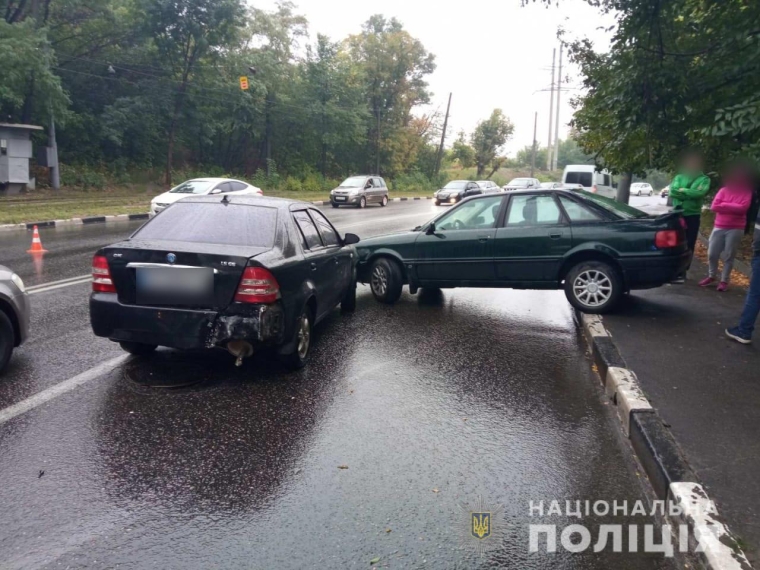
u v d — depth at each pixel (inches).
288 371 215.6
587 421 177.5
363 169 2090.3
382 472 145.3
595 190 919.0
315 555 113.4
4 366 204.5
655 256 273.7
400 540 118.5
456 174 2952.8
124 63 1256.8
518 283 302.2
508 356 238.4
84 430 164.1
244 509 128.6
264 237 210.4
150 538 118.0
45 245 536.4
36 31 965.2
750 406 173.3
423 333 272.4
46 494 132.5
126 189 1229.1
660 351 223.9
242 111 1423.5
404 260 328.8
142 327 193.5
